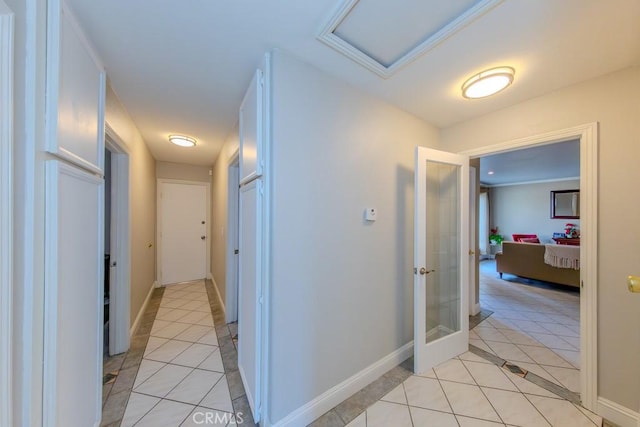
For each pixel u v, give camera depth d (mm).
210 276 4941
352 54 1443
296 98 1479
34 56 876
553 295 4105
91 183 1313
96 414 1400
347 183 1760
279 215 1412
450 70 1607
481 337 2629
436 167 2402
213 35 1312
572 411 1606
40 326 913
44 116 930
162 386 1830
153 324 2904
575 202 6457
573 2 1084
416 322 2006
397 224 2129
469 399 1710
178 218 4660
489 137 2215
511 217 7535
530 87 1796
